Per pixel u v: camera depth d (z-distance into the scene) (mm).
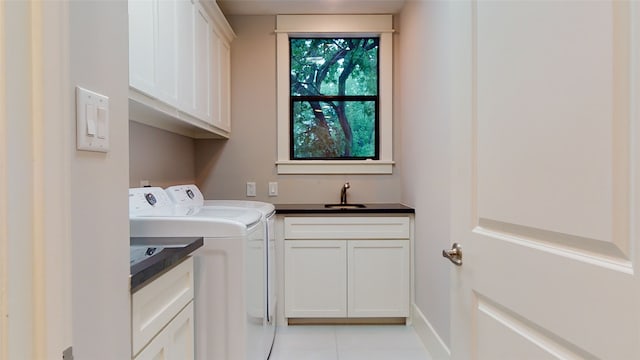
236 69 3041
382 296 2604
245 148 3055
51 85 471
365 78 3141
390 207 2764
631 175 568
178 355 1063
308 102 3141
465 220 1028
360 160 3111
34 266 448
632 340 563
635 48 561
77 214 595
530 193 773
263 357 1951
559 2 693
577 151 658
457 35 1064
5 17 417
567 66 677
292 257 2596
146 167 2176
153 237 1414
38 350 451
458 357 1076
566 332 686
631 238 569
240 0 2795
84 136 610
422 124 2375
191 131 2818
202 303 1488
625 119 576
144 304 843
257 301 1785
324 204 3057
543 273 741
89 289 627
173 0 1808
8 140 418
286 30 3014
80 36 605
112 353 704
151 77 1570
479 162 961
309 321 2664
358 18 3018
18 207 429
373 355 2186
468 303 1017
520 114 799
